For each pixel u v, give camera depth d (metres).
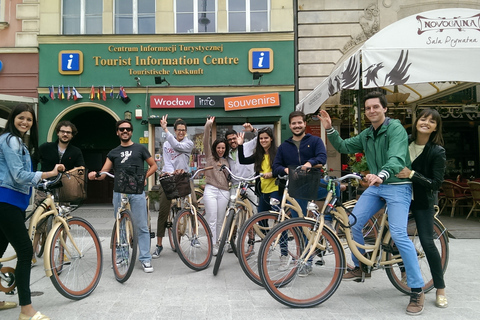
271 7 10.15
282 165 4.13
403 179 3.15
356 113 6.93
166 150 4.94
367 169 6.18
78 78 10.01
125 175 3.88
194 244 4.27
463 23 5.36
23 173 2.70
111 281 3.79
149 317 2.86
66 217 3.41
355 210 3.38
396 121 3.17
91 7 10.33
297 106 9.33
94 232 3.57
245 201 4.39
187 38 10.04
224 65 10.09
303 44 10.09
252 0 10.35
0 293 3.52
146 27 10.32
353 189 6.68
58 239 3.19
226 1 10.28
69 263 3.33
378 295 3.40
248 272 3.52
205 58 10.04
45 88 9.86
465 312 2.98
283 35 10.03
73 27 10.31
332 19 10.05
